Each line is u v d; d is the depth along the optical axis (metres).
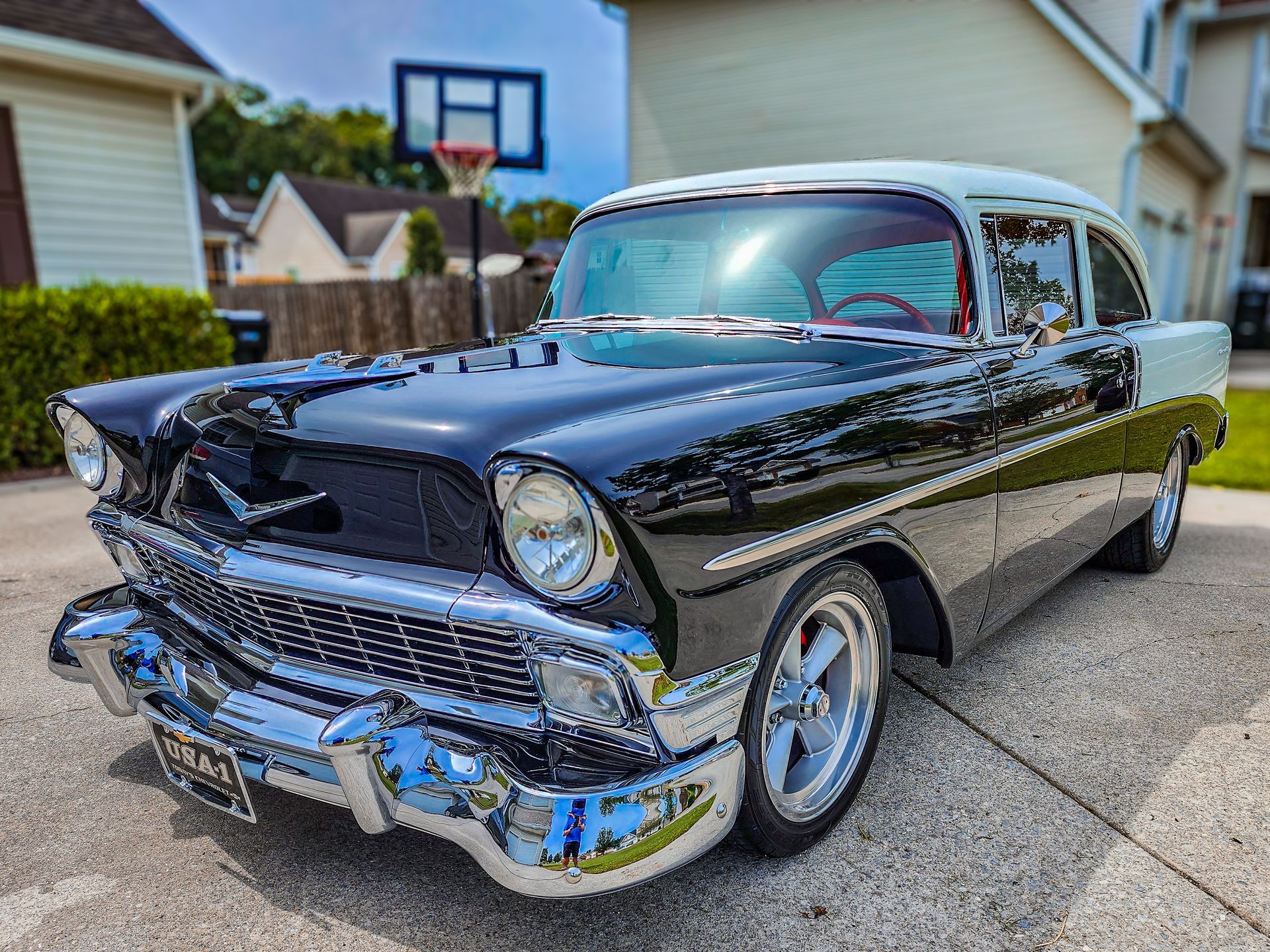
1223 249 19.89
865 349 2.47
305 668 2.04
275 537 2.04
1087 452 3.10
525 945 1.92
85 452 2.47
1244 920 1.96
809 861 2.17
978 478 2.48
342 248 39.97
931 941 1.91
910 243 2.68
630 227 3.11
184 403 2.40
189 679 2.11
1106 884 2.08
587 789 1.67
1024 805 2.40
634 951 1.89
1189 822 2.32
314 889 2.12
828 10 12.41
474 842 1.69
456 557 1.81
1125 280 3.71
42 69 9.41
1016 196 2.95
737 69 13.14
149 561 2.40
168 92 10.45
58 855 2.25
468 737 1.79
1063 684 3.13
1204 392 4.21
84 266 9.98
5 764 2.70
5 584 4.31
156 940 1.95
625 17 13.77
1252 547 4.80
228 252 40.53
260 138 60.12
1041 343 2.69
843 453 2.04
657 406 1.95
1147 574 4.31
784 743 2.14
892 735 2.79
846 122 12.61
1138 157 11.85
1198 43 19.38
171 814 2.44
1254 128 19.25
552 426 1.85
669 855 1.71
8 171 9.32
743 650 1.85
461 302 15.17
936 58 11.88
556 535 1.63
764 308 2.76
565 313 3.17
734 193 2.97
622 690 1.67
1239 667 3.26
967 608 2.61
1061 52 11.15
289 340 15.48
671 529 1.68
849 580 2.18
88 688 3.24
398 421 1.92
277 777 1.90
